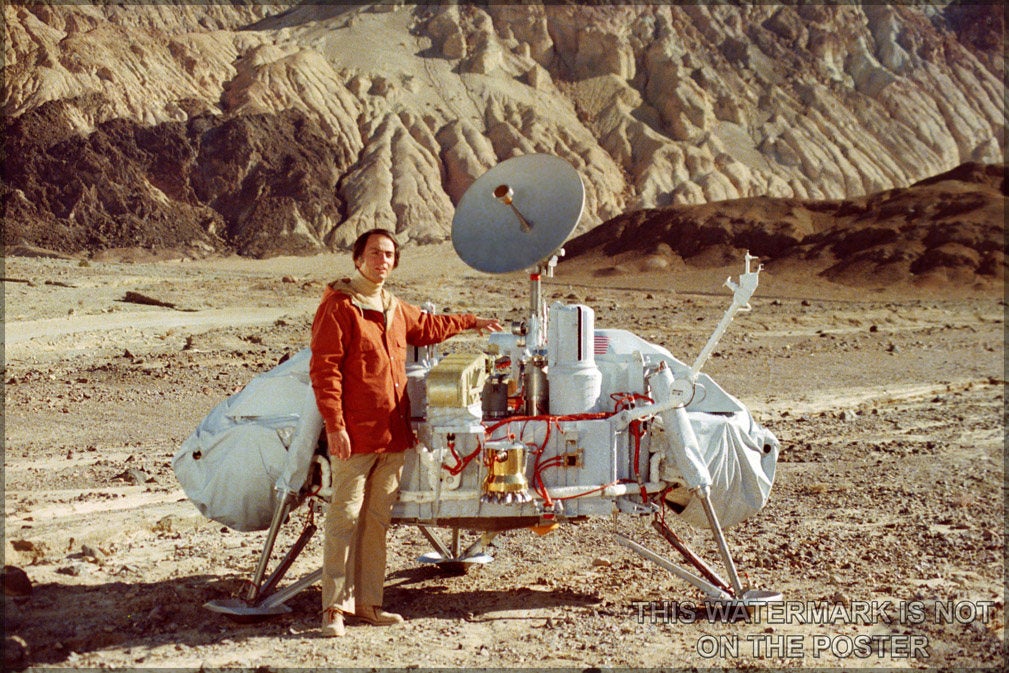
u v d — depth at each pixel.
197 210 135.50
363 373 4.63
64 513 7.26
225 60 165.25
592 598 5.39
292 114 151.12
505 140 151.88
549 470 4.87
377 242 4.73
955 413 14.28
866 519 7.45
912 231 77.94
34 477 9.03
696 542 6.70
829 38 195.12
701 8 192.38
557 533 6.91
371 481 4.75
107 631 4.64
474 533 6.64
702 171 154.25
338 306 4.62
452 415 4.73
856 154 170.88
